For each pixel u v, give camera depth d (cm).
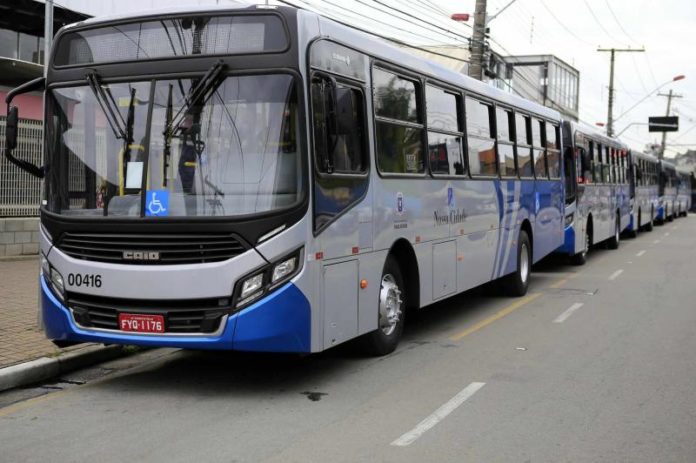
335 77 725
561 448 552
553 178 1577
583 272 1772
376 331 838
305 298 663
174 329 667
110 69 706
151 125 684
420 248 909
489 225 1166
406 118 885
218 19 685
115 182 689
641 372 792
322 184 688
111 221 680
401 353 885
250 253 648
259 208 653
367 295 782
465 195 1061
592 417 630
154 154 679
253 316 648
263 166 661
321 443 562
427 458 529
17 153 1546
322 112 692
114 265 679
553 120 1574
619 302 1298
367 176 775
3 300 1105
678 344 940
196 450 548
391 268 859
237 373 791
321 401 680
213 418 630
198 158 670
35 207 1595
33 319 977
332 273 707
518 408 657
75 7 1661
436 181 955
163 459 530
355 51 768
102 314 691
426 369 804
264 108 665
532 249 1413
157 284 662
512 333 1016
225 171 665
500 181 1216
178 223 658
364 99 779
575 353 888
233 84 672
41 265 739
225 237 652
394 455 535
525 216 1362
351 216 741
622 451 546
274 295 649
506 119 1263
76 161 712
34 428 608
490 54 2542
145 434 588
